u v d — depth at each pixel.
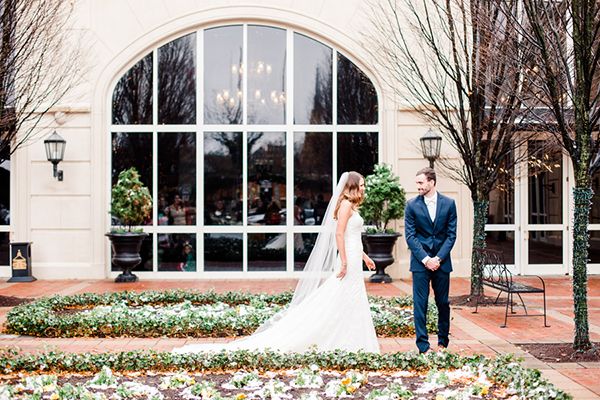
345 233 6.45
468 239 13.62
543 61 6.91
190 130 13.85
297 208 13.89
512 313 9.13
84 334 7.55
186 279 13.58
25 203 13.36
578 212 6.77
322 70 14.02
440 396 4.66
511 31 8.05
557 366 6.26
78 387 4.79
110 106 13.75
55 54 10.35
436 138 12.60
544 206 14.46
